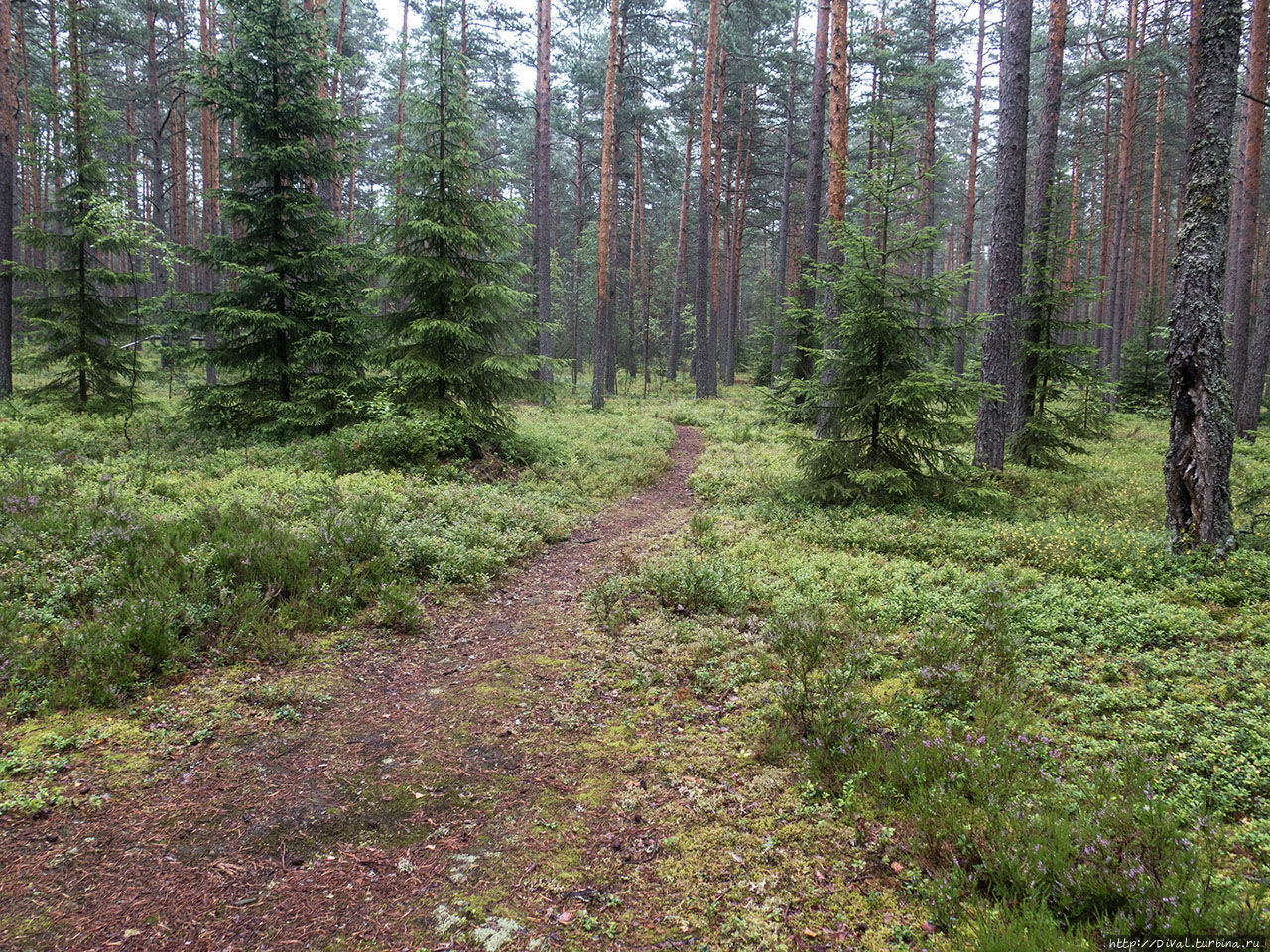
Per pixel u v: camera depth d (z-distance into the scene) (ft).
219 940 10.58
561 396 102.42
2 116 60.44
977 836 12.46
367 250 47.26
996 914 10.52
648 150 120.67
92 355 60.18
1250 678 17.98
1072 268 101.60
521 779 15.26
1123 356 108.99
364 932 10.91
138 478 35.12
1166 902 10.00
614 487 46.47
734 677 19.53
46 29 92.58
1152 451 62.18
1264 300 69.77
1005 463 53.21
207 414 48.21
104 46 101.91
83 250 59.88
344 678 19.75
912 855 12.43
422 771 15.53
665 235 179.01
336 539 26.55
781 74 106.93
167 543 23.76
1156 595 24.06
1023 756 14.65
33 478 31.68
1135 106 101.81
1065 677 18.62
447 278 46.01
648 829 13.56
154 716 16.80
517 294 48.34
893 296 36.65
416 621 23.29
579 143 141.49
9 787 13.65
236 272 45.98
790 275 90.17
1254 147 68.49
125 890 11.45
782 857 12.70
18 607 19.44
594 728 17.49
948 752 14.60
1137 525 34.37
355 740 16.70
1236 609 22.98
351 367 49.21
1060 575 26.50
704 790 14.74
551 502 40.45
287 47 47.75
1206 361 27.58
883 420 38.17
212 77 45.37
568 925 11.21
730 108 113.91
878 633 21.76
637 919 11.35
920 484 38.27
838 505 38.50
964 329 37.14
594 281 137.49
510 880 12.20
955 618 22.66
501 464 45.78
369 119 50.39
